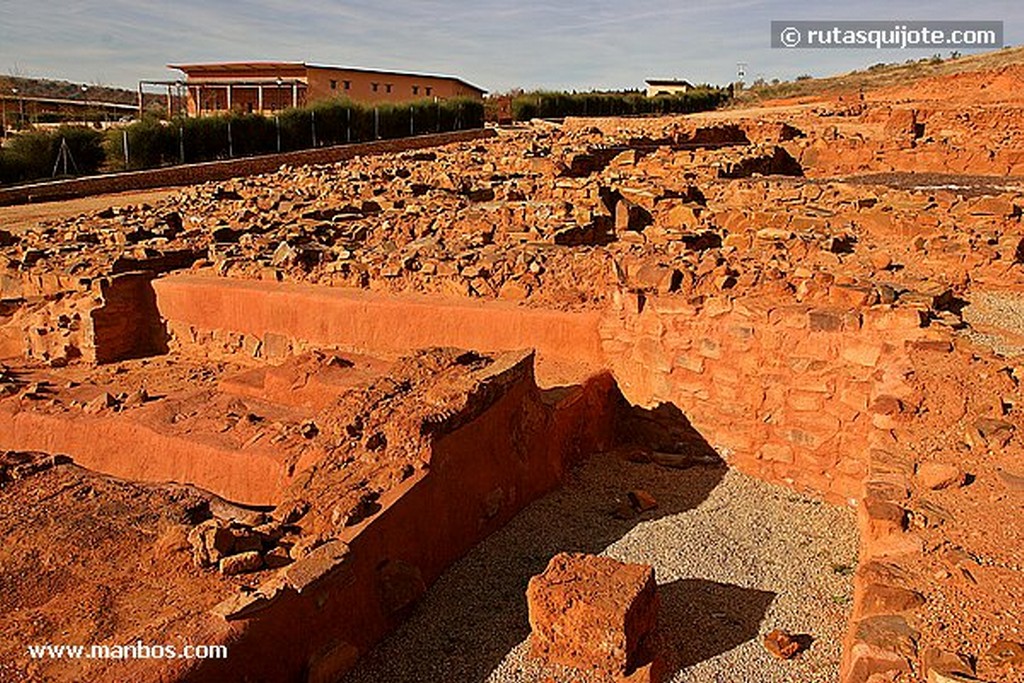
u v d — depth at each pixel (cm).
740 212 1523
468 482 730
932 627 444
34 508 661
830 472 851
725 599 654
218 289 1202
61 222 1669
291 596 514
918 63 7225
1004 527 533
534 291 1116
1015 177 2127
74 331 1213
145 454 827
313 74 5859
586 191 1675
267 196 1848
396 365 829
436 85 6762
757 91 7612
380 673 562
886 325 823
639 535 764
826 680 549
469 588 671
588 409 952
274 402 944
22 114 5528
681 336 938
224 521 609
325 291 1173
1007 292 1112
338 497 632
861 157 2422
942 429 691
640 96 6900
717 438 927
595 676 545
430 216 1514
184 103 6347
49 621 507
